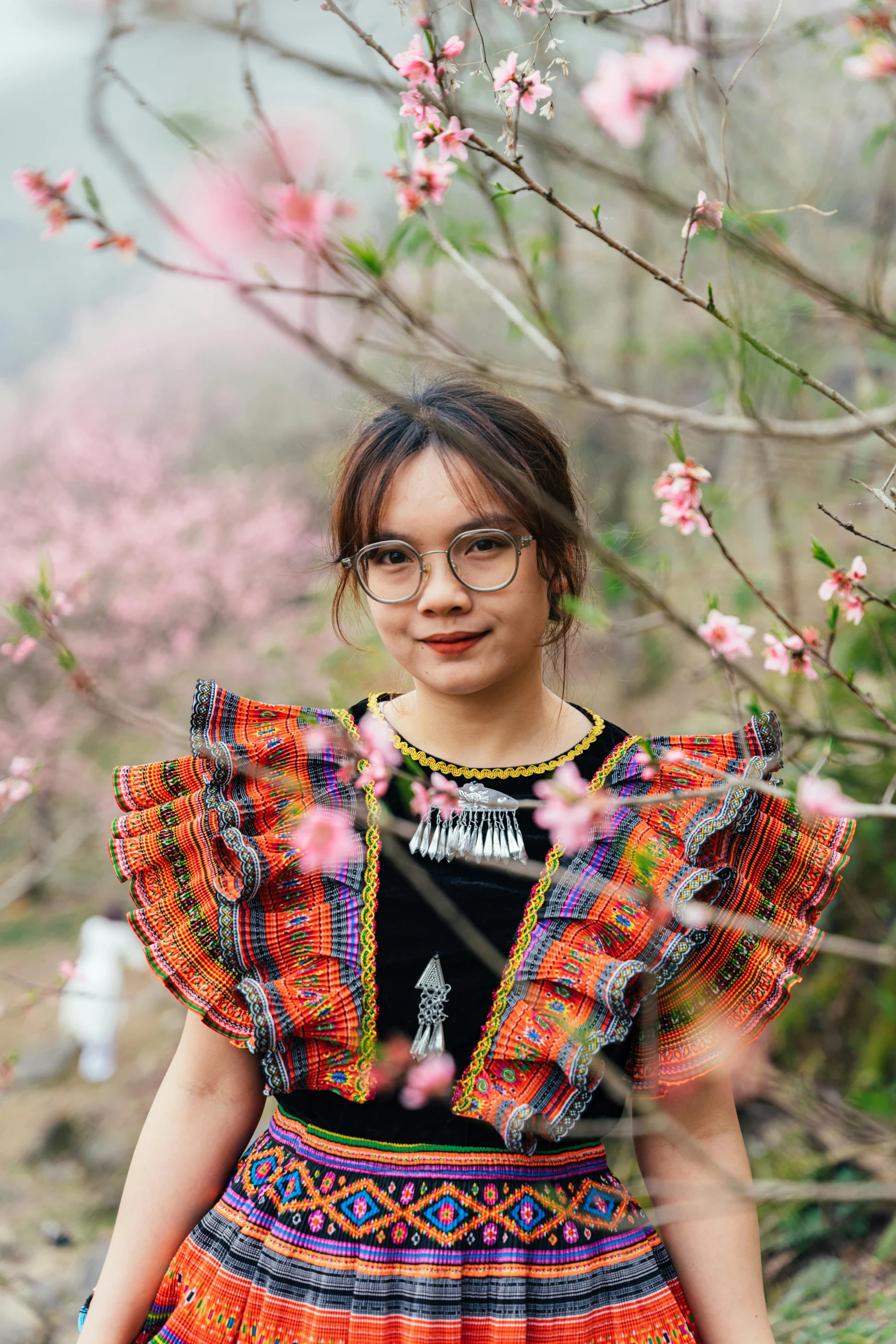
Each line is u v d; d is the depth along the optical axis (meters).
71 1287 3.41
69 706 7.41
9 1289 3.25
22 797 2.50
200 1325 1.15
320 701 5.82
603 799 0.95
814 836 1.25
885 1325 2.00
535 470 1.21
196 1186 1.25
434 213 1.54
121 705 1.47
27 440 9.07
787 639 1.30
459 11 1.05
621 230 3.53
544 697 1.33
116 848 1.29
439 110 0.97
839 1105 1.96
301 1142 1.19
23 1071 5.07
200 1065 1.27
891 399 2.21
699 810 1.23
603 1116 1.18
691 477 1.22
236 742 1.34
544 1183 1.14
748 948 1.21
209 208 0.58
